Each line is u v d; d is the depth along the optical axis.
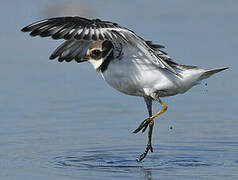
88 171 11.96
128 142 14.16
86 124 15.53
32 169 12.07
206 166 12.32
